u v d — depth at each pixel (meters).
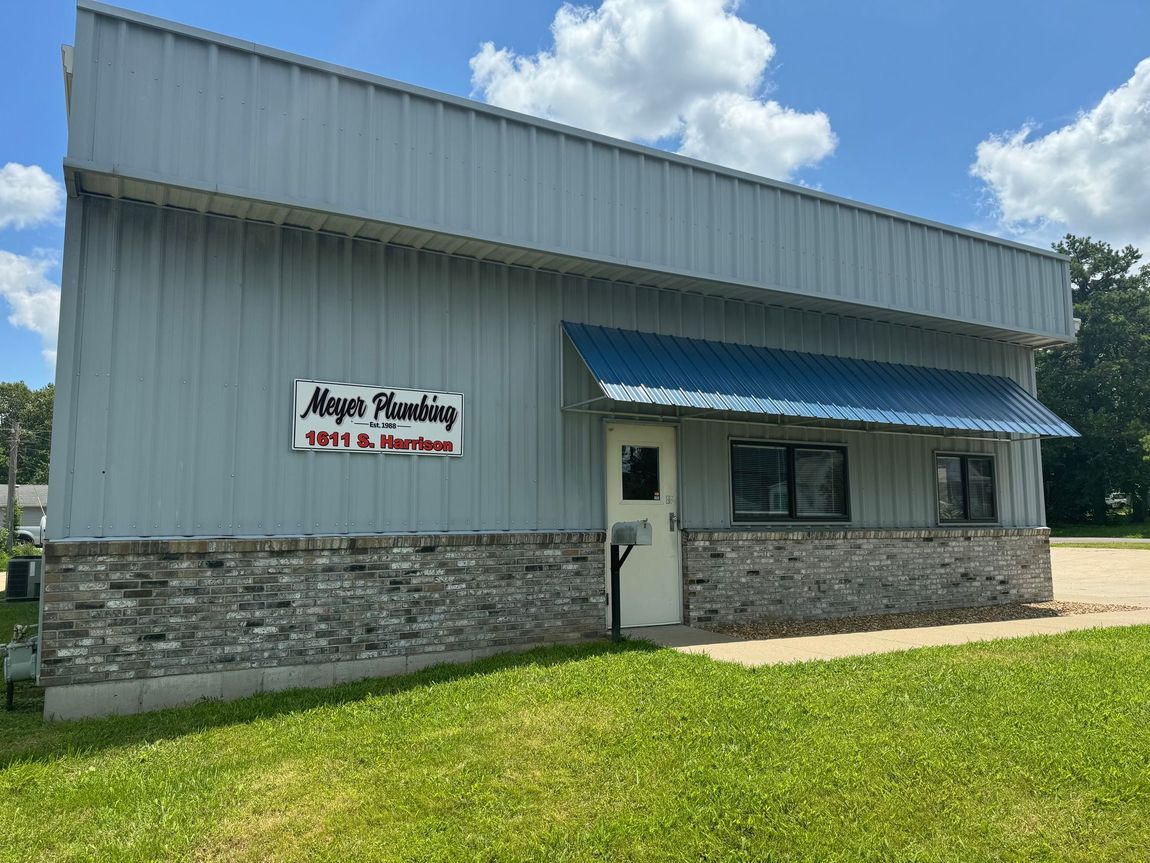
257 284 7.67
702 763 5.03
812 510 11.29
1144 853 4.09
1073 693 6.51
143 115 6.85
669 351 9.77
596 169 9.15
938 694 6.46
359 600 7.83
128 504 6.92
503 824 4.37
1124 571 20.88
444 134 8.24
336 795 4.73
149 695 6.88
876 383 11.19
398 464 8.19
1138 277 55.88
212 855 4.13
